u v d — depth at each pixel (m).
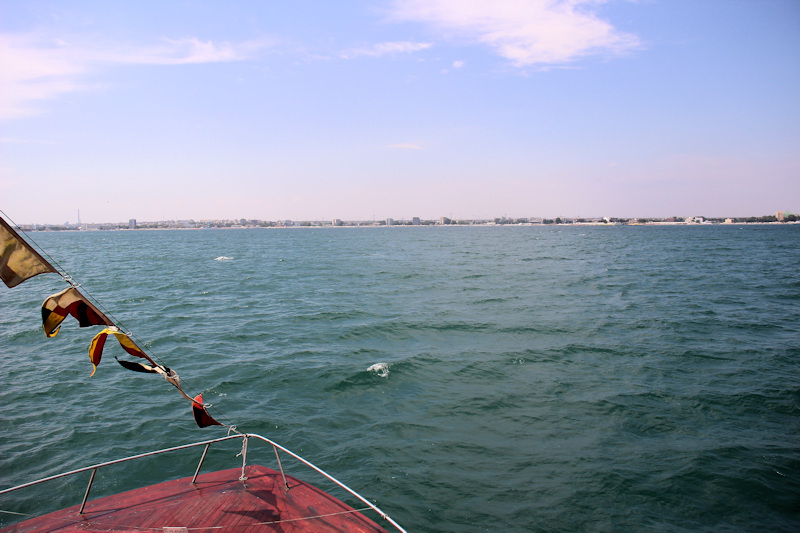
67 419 17.09
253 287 50.50
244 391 19.55
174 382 7.30
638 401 18.00
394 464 13.75
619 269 66.06
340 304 39.50
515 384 19.92
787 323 30.91
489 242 154.75
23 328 31.16
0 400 18.81
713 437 15.21
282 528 7.91
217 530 7.80
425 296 43.41
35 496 12.42
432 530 10.98
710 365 22.20
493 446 14.76
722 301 39.38
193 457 14.41
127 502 8.57
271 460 14.20
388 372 21.41
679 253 96.06
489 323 31.38
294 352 25.06
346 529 7.91
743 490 12.38
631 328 29.59
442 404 17.92
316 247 133.50
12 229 5.97
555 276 58.41
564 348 25.11
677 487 12.55
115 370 22.47
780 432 15.52
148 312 36.38
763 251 99.94
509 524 11.17
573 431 15.69
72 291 6.35
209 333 29.53
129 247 135.62
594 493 12.32
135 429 16.28
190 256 98.19
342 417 16.95
